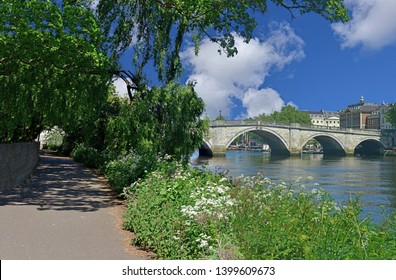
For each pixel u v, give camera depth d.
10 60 16.73
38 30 14.54
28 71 17.42
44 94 19.61
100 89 20.97
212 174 13.70
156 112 21.73
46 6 14.35
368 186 37.88
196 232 7.19
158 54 22.02
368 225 7.55
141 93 22.05
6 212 11.42
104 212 11.94
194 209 7.82
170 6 21.36
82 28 15.40
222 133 93.69
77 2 16.20
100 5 21.83
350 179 44.75
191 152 21.66
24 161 18.84
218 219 7.35
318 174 50.97
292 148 105.62
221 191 9.34
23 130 27.36
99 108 23.50
